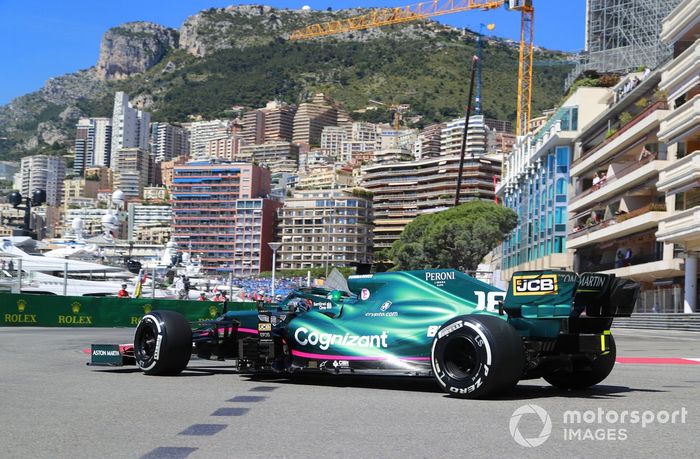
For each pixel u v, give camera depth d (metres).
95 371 10.45
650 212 43.69
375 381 9.20
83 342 17.59
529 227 74.25
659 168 43.59
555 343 7.82
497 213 70.00
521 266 77.69
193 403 7.20
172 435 5.56
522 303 7.61
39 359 12.64
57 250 48.31
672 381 9.84
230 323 9.73
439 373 7.60
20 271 26.23
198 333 10.09
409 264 70.62
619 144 50.03
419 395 7.81
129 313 28.14
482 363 7.23
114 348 10.42
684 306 39.62
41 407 6.91
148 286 46.00
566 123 63.69
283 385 8.84
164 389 8.33
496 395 7.43
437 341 7.62
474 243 66.81
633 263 49.34
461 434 5.60
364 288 8.76
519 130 142.00
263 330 8.99
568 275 7.45
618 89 54.97
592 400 7.43
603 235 51.31
